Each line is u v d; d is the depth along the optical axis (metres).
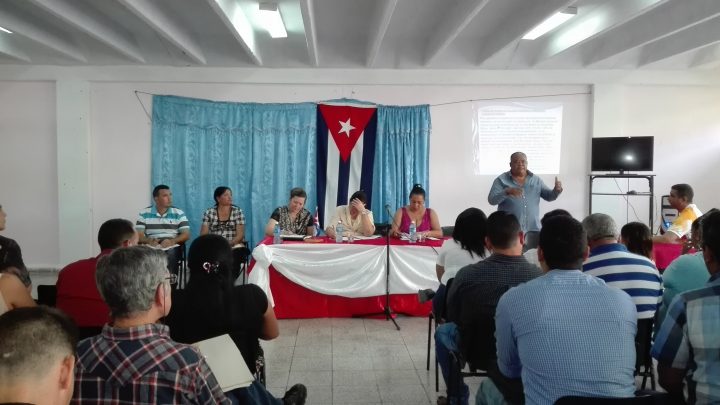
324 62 5.71
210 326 1.66
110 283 1.21
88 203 5.82
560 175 5.99
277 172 5.82
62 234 5.82
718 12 3.89
